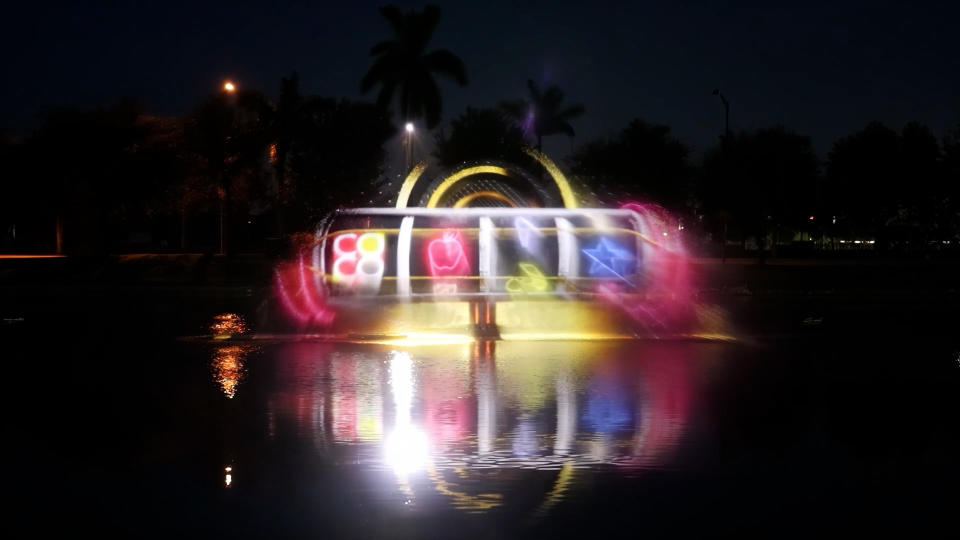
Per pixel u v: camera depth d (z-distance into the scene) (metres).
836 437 10.72
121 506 7.95
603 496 8.23
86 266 51.28
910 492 8.38
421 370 16.33
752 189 81.69
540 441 10.47
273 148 55.03
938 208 93.56
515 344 20.55
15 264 53.75
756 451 9.98
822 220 102.19
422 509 7.83
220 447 10.17
